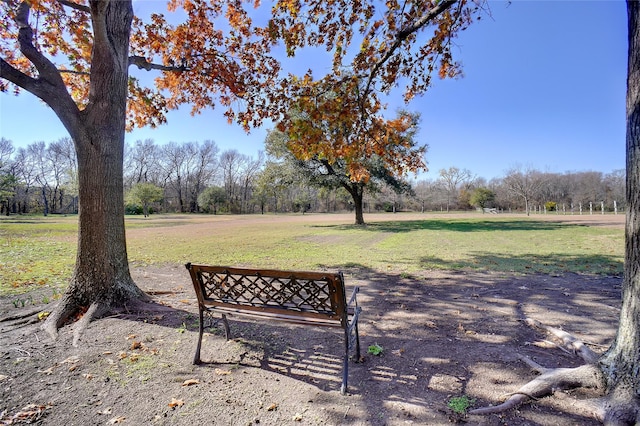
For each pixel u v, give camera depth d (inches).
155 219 1461.6
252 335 141.7
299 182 861.8
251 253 391.9
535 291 207.8
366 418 84.9
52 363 116.4
